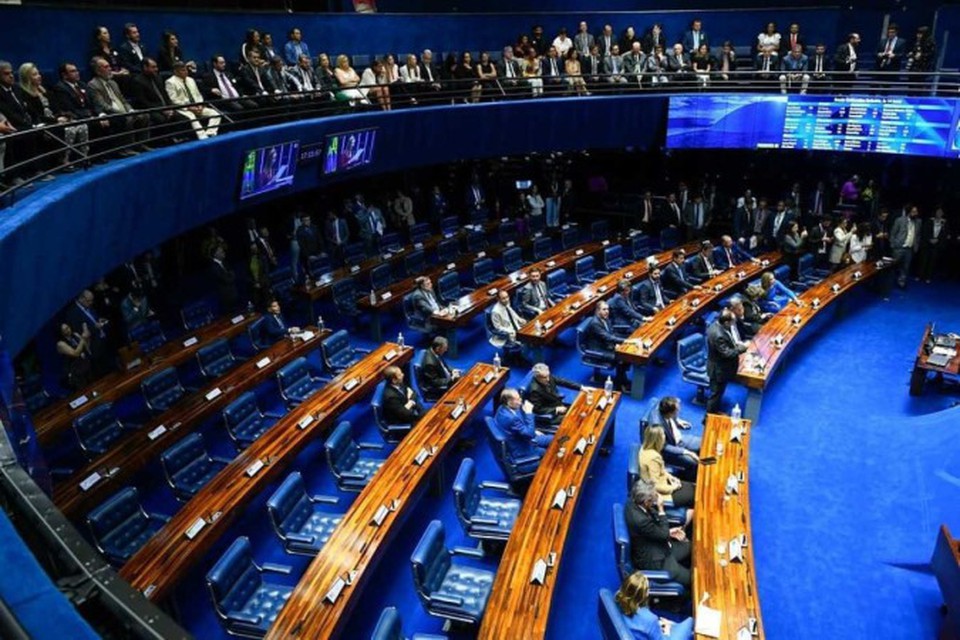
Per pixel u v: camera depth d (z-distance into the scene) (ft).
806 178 68.59
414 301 45.47
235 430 31.55
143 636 6.70
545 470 27.55
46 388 40.29
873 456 34.35
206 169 38.19
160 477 32.50
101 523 23.90
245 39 51.37
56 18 39.32
